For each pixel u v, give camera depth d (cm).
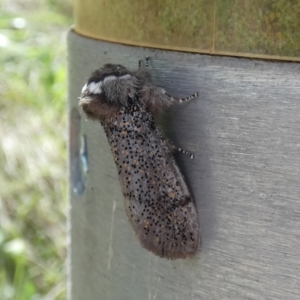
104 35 9
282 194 7
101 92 8
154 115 8
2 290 19
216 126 7
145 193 8
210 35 7
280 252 7
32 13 26
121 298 9
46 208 20
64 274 19
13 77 23
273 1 7
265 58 7
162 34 8
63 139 22
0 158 21
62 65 23
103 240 9
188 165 8
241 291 7
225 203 7
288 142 7
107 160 9
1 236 20
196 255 8
